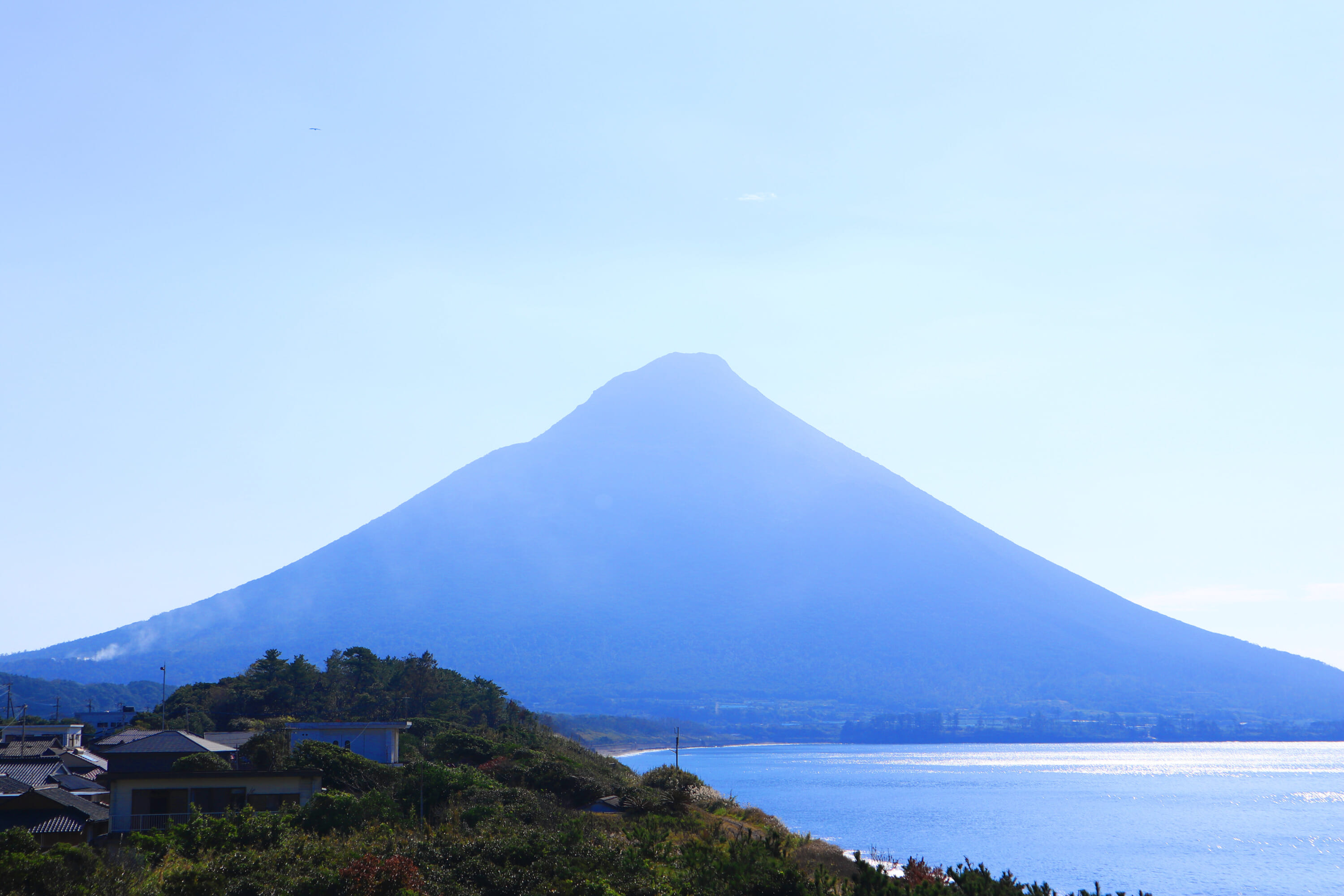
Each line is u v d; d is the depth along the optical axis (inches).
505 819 2353.6
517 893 1605.6
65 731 4343.0
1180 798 7559.1
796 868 1772.9
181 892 1512.1
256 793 2390.5
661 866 1804.9
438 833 2122.3
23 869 1417.3
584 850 1820.9
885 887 1569.9
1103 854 4478.3
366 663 6067.9
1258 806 6899.6
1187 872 4040.4
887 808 6535.4
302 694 5723.4
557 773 3292.3
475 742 3836.1
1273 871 4077.3
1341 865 4215.1
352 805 2187.5
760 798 7332.7
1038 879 3794.3
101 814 2278.5
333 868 1620.3
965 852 4461.1
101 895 1446.9
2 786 2348.7
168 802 2347.4
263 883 1536.7
